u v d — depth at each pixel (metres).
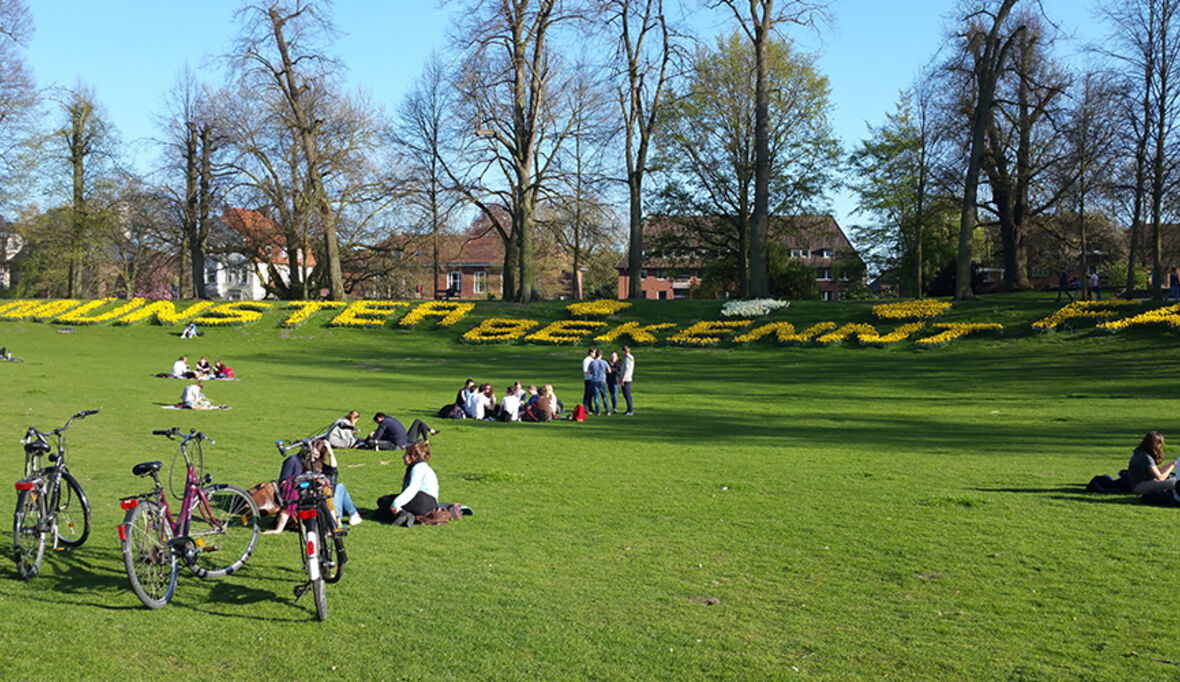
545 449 16.41
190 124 59.44
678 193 63.50
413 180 55.62
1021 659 6.16
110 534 9.28
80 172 65.38
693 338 44.47
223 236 66.12
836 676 5.91
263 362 40.59
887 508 11.06
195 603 7.27
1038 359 34.91
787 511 10.89
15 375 29.09
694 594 7.65
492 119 52.91
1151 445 11.73
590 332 47.81
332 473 10.48
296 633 6.60
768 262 68.50
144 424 18.50
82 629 6.54
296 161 57.22
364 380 32.56
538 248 61.53
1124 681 5.77
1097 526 10.04
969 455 15.72
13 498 10.70
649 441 17.72
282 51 52.69
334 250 56.88
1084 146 43.75
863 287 80.31
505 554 8.85
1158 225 41.03
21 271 75.06
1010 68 44.91
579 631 6.70
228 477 12.54
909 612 7.18
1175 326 35.31
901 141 65.75
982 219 63.03
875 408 24.55
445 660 6.12
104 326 50.81
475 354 44.09
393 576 8.04
